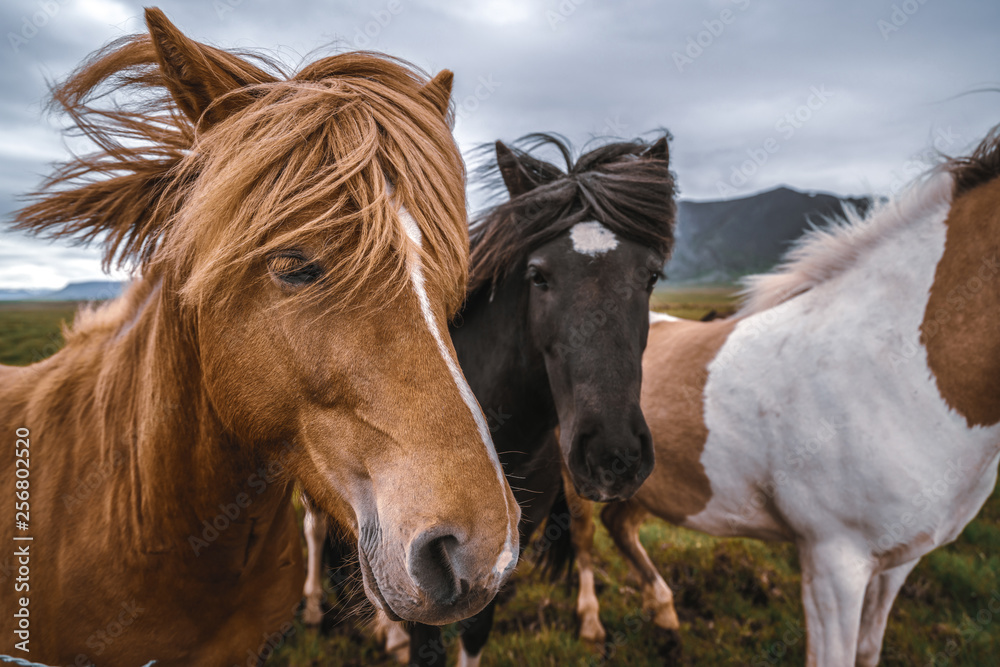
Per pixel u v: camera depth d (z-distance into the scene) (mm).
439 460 964
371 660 3258
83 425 1547
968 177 2260
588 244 2236
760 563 4227
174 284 1270
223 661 1560
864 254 2525
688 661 3254
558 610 3764
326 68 1285
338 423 1055
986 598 3775
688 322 3678
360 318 1026
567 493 3295
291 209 1013
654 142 2654
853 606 2338
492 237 2475
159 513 1353
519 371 2480
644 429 2121
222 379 1149
